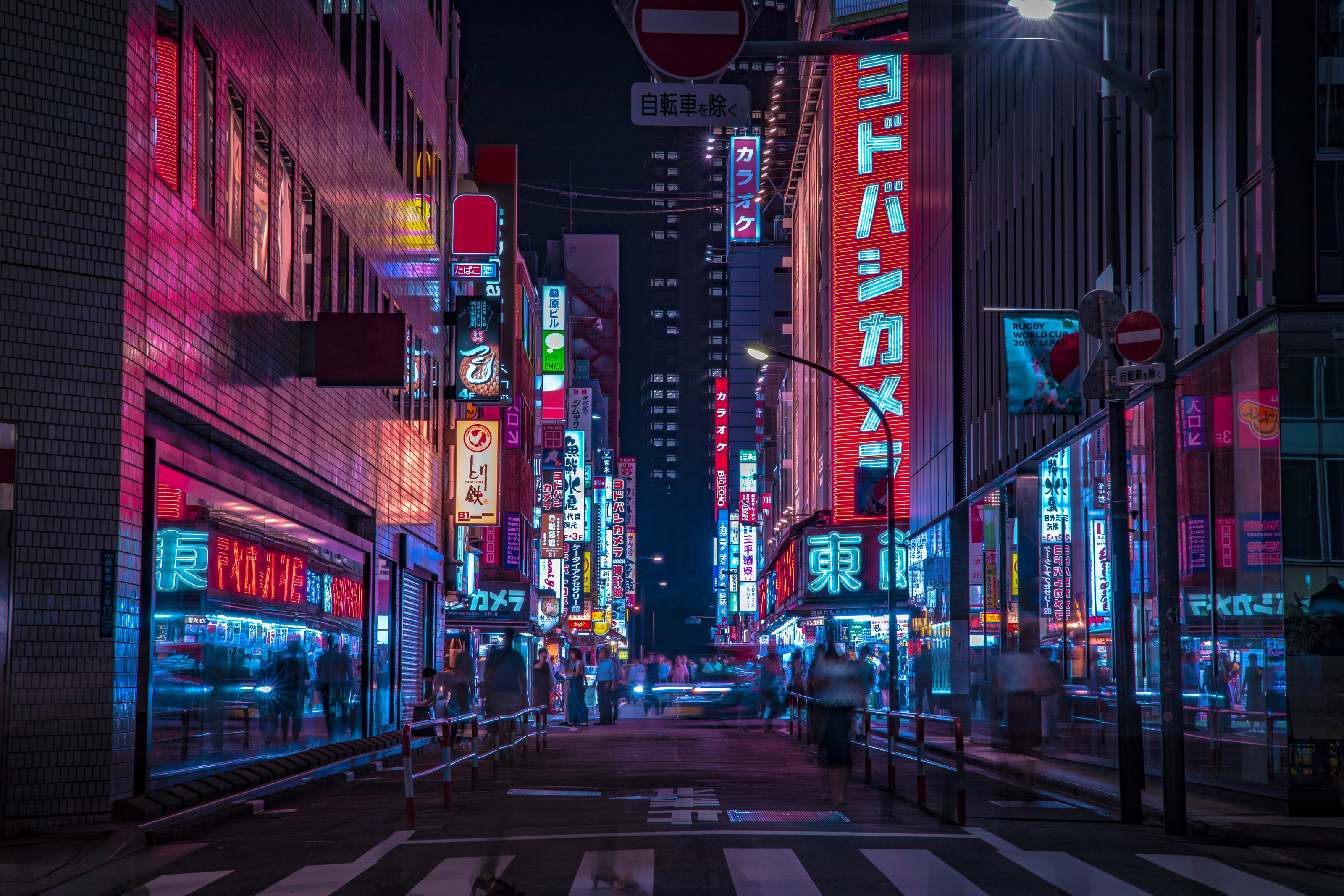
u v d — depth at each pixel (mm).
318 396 22062
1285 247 15281
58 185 13500
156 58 14797
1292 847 12445
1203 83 17234
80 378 13438
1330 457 15281
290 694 20797
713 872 9891
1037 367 20453
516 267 51500
